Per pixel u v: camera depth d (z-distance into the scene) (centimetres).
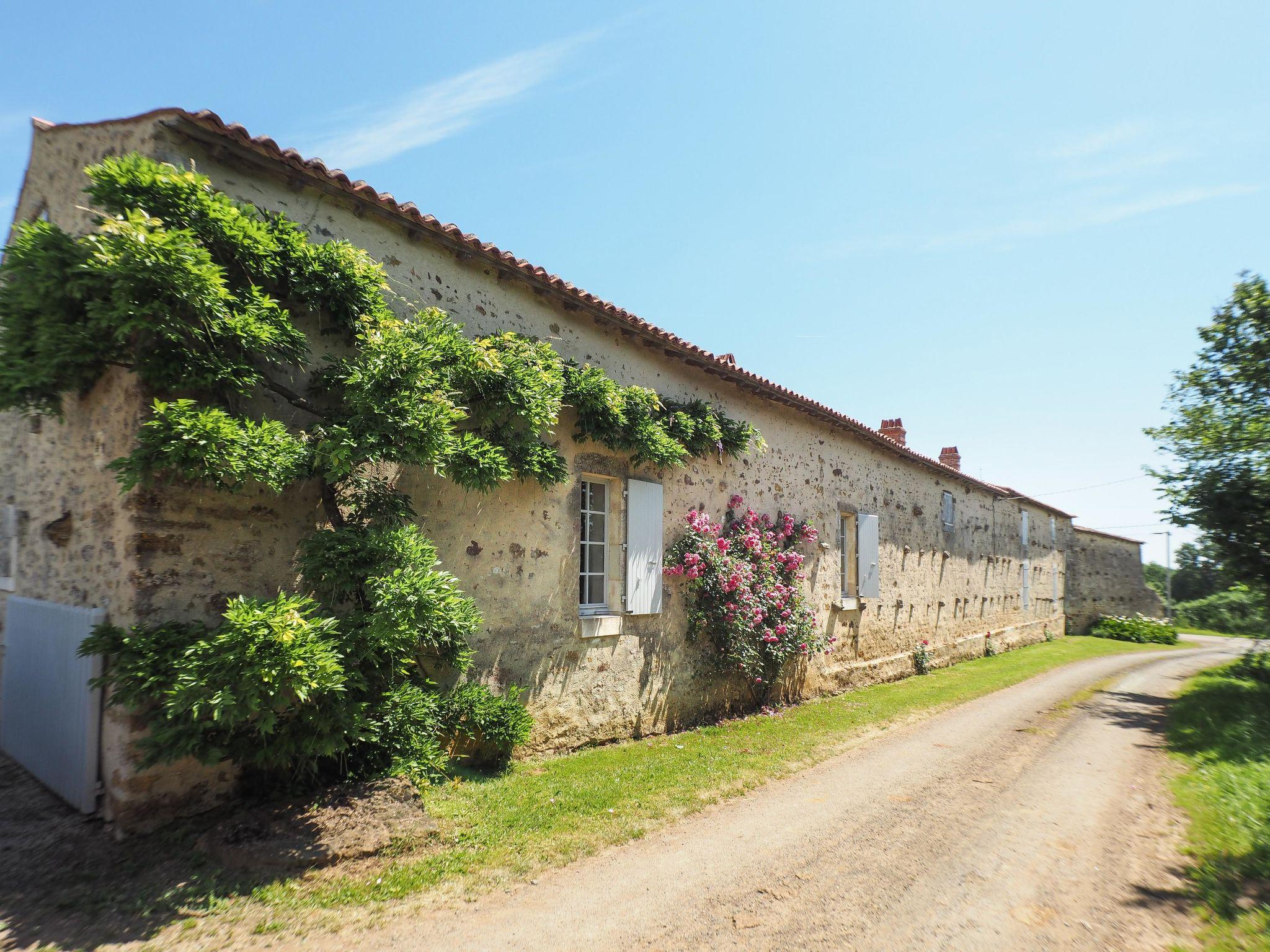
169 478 404
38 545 559
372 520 489
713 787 565
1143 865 417
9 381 412
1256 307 1092
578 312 706
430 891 367
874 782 593
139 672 369
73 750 450
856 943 325
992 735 793
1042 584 2352
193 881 355
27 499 591
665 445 728
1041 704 1020
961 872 407
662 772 595
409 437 441
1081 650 2020
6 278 407
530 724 561
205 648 361
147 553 407
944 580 1580
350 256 473
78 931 312
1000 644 1873
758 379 909
